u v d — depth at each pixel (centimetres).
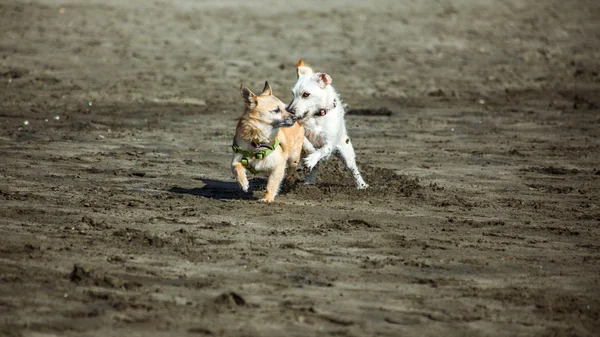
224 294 895
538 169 1684
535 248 1138
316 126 1403
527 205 1384
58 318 831
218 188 1436
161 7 4278
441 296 938
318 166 1466
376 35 3766
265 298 909
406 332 834
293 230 1177
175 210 1267
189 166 1612
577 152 1870
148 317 841
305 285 956
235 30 3712
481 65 3241
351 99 2562
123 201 1312
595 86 2923
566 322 873
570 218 1309
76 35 3422
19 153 1666
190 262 1021
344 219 1246
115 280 933
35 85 2516
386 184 1509
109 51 3128
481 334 836
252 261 1034
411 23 4144
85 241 1089
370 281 979
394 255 1084
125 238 1108
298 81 1402
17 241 1076
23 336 787
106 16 3934
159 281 951
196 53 3170
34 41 3244
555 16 4647
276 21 4003
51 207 1259
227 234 1145
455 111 2416
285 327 831
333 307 891
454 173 1627
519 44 3747
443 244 1140
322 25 3947
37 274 953
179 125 2066
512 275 1020
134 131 1966
